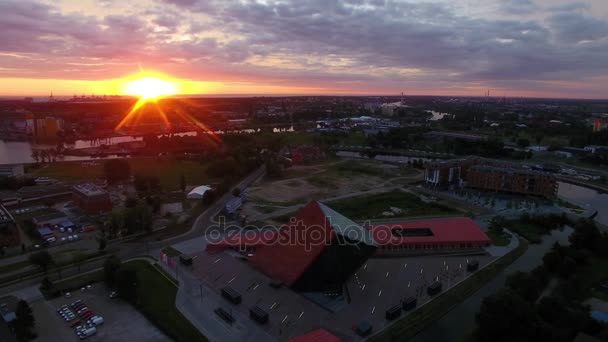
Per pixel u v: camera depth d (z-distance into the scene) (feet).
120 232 540.52
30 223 548.31
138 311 357.61
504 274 444.14
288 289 395.75
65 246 492.54
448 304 378.73
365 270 443.32
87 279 411.13
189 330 327.06
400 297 386.93
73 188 652.48
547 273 421.18
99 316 347.15
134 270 372.99
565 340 307.37
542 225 596.29
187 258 442.91
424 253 488.85
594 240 501.15
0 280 403.34
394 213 650.84
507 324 307.99
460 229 532.73
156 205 626.64
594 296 399.24
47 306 361.71
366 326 328.29
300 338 298.15
